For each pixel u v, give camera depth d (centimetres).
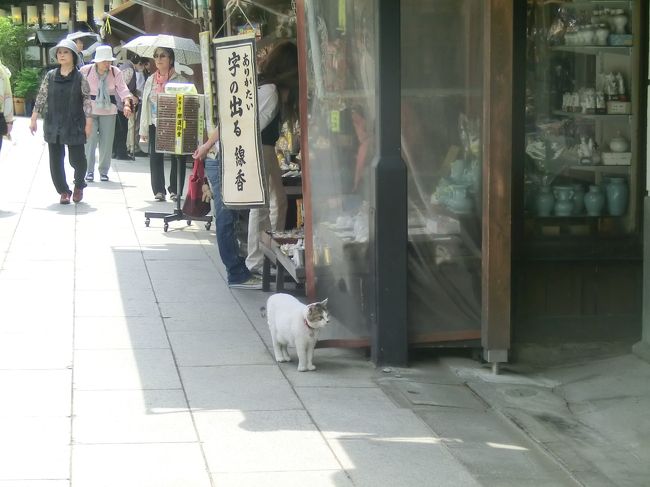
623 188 748
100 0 1803
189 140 1095
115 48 1708
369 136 689
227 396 621
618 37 740
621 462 552
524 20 726
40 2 2609
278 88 862
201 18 888
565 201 743
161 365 676
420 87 683
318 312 660
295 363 695
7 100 1248
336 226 698
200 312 816
